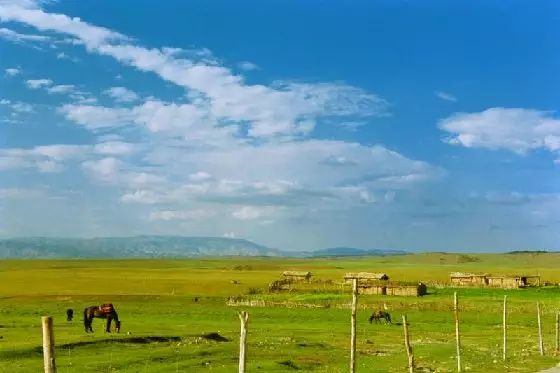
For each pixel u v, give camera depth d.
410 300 103.94
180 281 164.75
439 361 47.50
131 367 39.56
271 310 97.06
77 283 153.50
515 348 56.66
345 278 143.00
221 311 94.31
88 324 55.34
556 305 96.31
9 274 189.38
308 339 61.09
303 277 159.75
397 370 42.09
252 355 47.16
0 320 72.25
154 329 63.25
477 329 76.56
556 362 44.25
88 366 38.53
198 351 46.03
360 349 54.62
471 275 150.88
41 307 96.56
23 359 40.41
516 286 143.12
